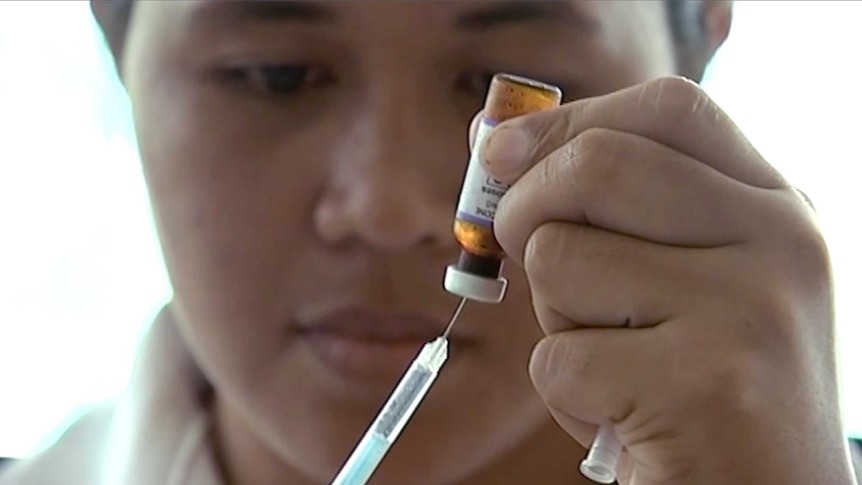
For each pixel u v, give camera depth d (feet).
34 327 4.19
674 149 1.85
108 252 4.13
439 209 2.24
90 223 4.13
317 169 2.32
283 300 2.42
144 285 4.12
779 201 1.87
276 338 2.47
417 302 2.31
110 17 2.90
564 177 1.85
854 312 3.46
